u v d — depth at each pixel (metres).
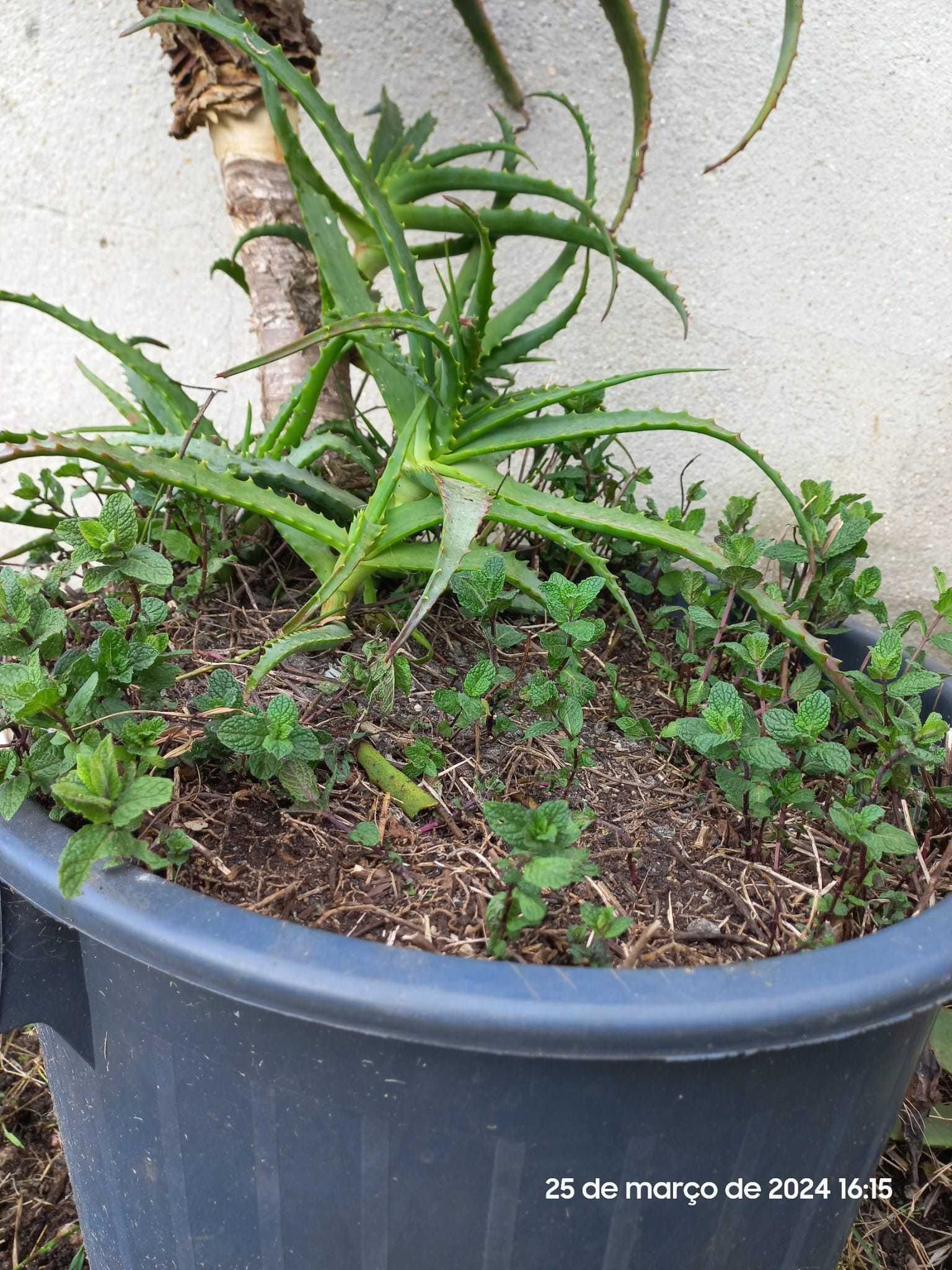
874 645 0.91
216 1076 0.54
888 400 1.31
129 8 1.21
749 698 0.85
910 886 0.66
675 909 0.62
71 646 0.75
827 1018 0.47
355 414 1.09
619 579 1.04
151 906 0.50
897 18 1.15
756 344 1.29
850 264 1.25
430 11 1.20
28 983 0.58
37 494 0.89
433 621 0.92
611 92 1.21
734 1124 0.52
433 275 1.33
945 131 1.19
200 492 0.75
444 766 0.71
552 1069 0.48
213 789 0.66
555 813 0.55
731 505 0.93
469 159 1.25
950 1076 1.04
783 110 1.20
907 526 1.37
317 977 0.46
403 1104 0.50
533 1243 0.54
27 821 0.57
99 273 1.34
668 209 1.25
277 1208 0.56
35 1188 0.97
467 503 0.65
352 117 1.26
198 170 1.28
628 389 1.33
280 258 1.00
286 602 0.93
